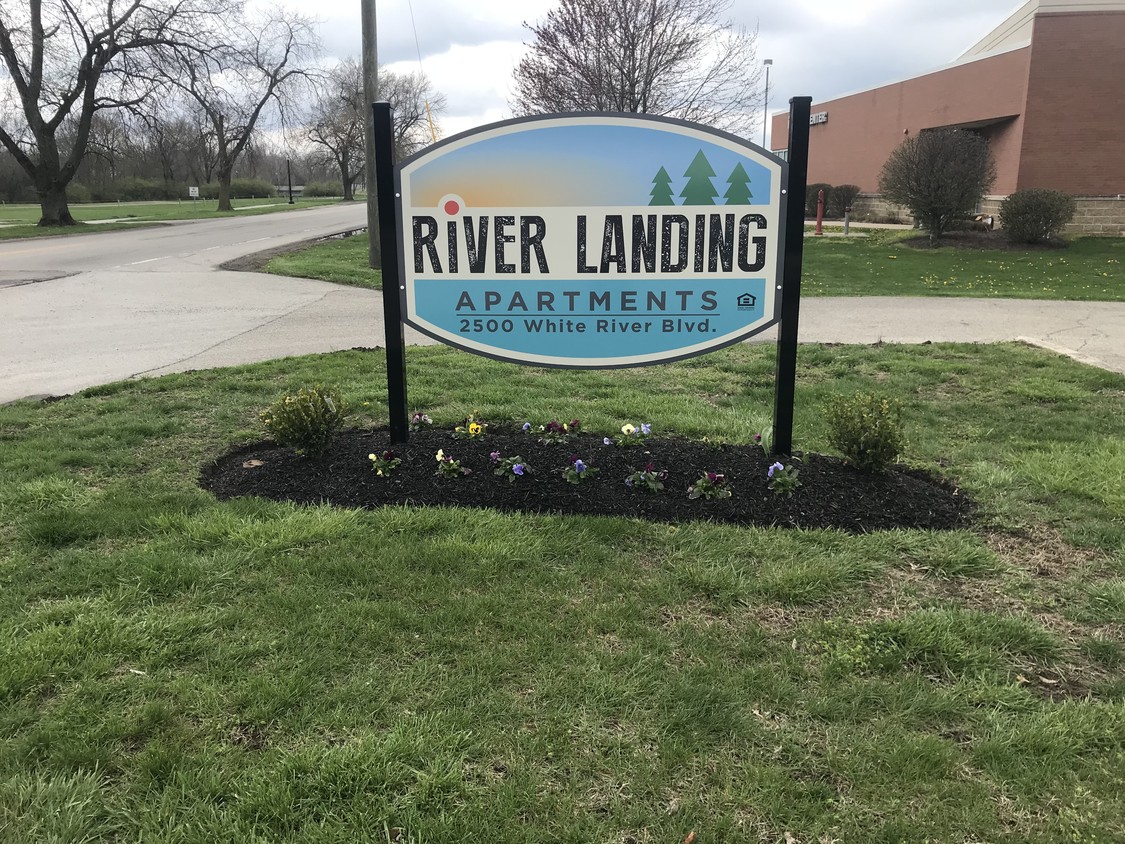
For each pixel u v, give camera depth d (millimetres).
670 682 2570
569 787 2131
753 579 3248
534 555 3414
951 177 21078
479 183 4332
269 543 3488
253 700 2445
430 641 2779
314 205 57250
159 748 2242
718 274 4387
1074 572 3359
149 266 16203
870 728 2373
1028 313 10734
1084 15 22422
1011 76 23969
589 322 4480
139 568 3248
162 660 2648
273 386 6531
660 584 3199
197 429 5352
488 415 5637
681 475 4246
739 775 2182
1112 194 23469
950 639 2803
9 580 3184
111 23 27016
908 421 5527
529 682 2570
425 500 4004
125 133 30031
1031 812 2062
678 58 20859
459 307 4484
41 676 2545
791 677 2623
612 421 5387
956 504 4059
